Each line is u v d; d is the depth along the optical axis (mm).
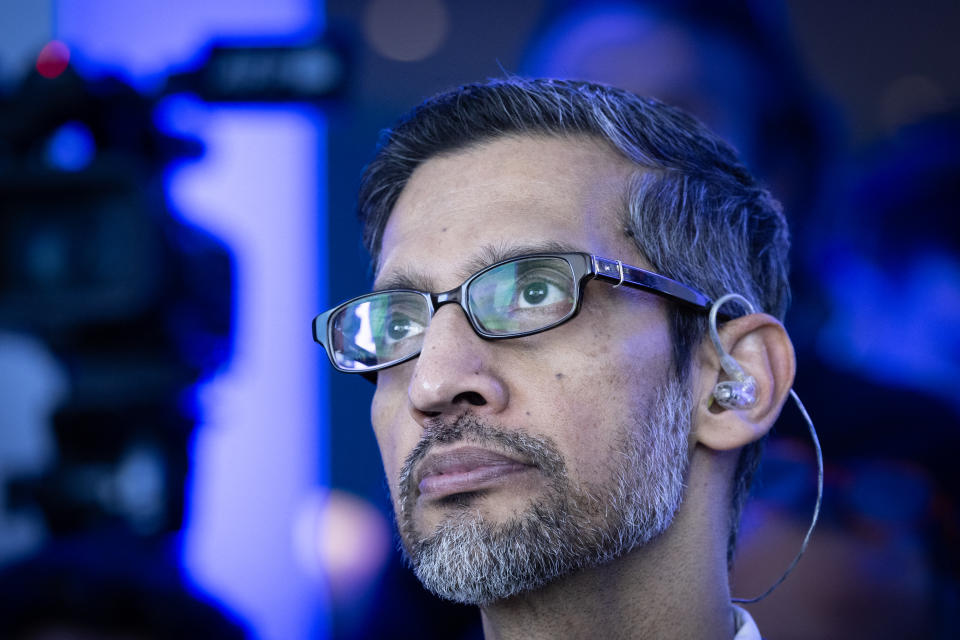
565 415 2998
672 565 3215
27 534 5551
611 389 3061
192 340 5359
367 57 7641
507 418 2994
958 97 6887
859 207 5594
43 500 5219
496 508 2941
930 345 5344
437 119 3516
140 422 5223
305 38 5348
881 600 4055
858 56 7043
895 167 5531
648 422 3117
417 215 3383
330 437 7523
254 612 7289
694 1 5223
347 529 5930
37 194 5180
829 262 5383
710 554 3299
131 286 5066
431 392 2975
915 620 4062
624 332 3127
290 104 5414
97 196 5152
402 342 3320
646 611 3174
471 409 3018
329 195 7691
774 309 3848
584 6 5422
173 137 5508
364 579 5797
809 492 4254
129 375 5191
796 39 7086
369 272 3859
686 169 3500
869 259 5484
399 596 5527
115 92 5270
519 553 2904
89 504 5203
